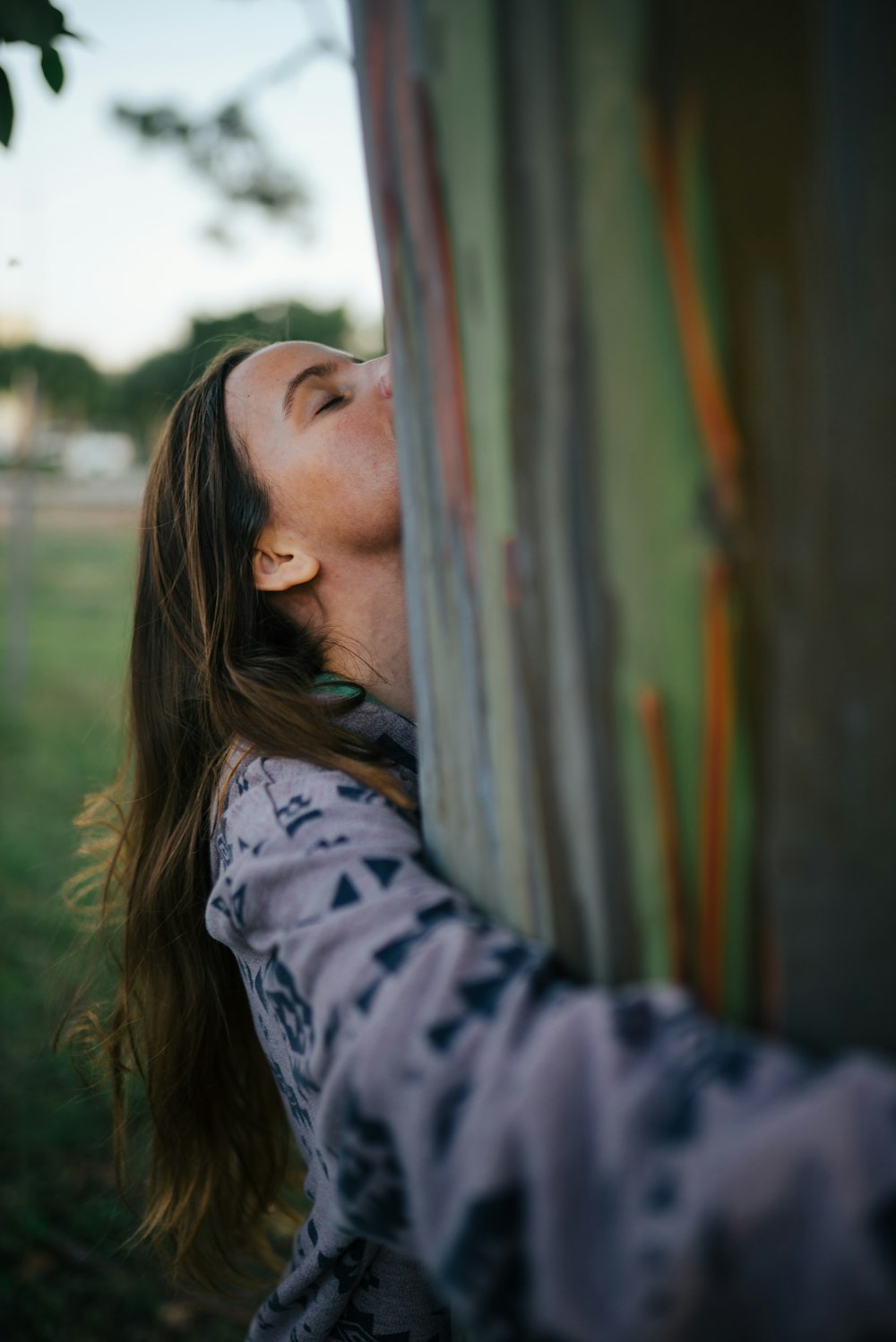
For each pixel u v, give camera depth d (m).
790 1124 0.50
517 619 0.66
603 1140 0.54
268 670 1.23
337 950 0.75
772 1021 0.58
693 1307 0.50
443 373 0.70
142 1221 1.56
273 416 1.32
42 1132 2.84
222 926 0.91
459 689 0.75
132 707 1.48
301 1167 1.83
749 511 0.54
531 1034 0.60
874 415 0.52
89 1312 2.35
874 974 0.56
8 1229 2.54
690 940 0.60
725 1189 0.50
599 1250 0.53
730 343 0.54
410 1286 1.09
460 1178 0.58
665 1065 0.55
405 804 0.98
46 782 5.81
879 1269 0.47
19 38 1.53
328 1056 0.71
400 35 0.68
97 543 14.41
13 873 4.48
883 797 0.54
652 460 0.57
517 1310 0.57
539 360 0.60
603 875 0.63
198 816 1.33
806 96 0.51
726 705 0.56
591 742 0.62
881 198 0.51
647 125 0.54
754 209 0.53
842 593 0.53
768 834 0.57
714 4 0.52
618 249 0.56
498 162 0.60
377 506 1.29
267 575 1.31
